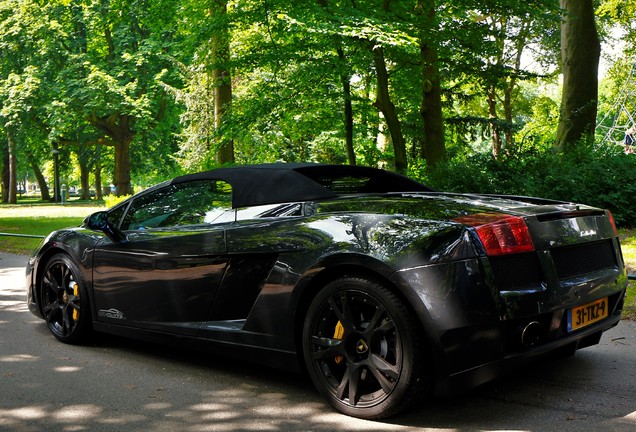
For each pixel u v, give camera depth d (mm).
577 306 3096
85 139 37875
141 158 40094
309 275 3195
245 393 3527
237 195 3775
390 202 3318
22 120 34250
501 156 13406
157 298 4023
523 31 14367
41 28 32188
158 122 34812
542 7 13477
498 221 2906
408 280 2832
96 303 4480
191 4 16203
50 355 4418
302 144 25453
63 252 4812
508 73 15258
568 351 3201
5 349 4609
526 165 12820
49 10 32562
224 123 15922
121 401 3430
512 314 2811
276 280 3354
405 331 2859
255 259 3516
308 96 15461
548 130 30781
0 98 33906
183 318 3891
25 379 3859
